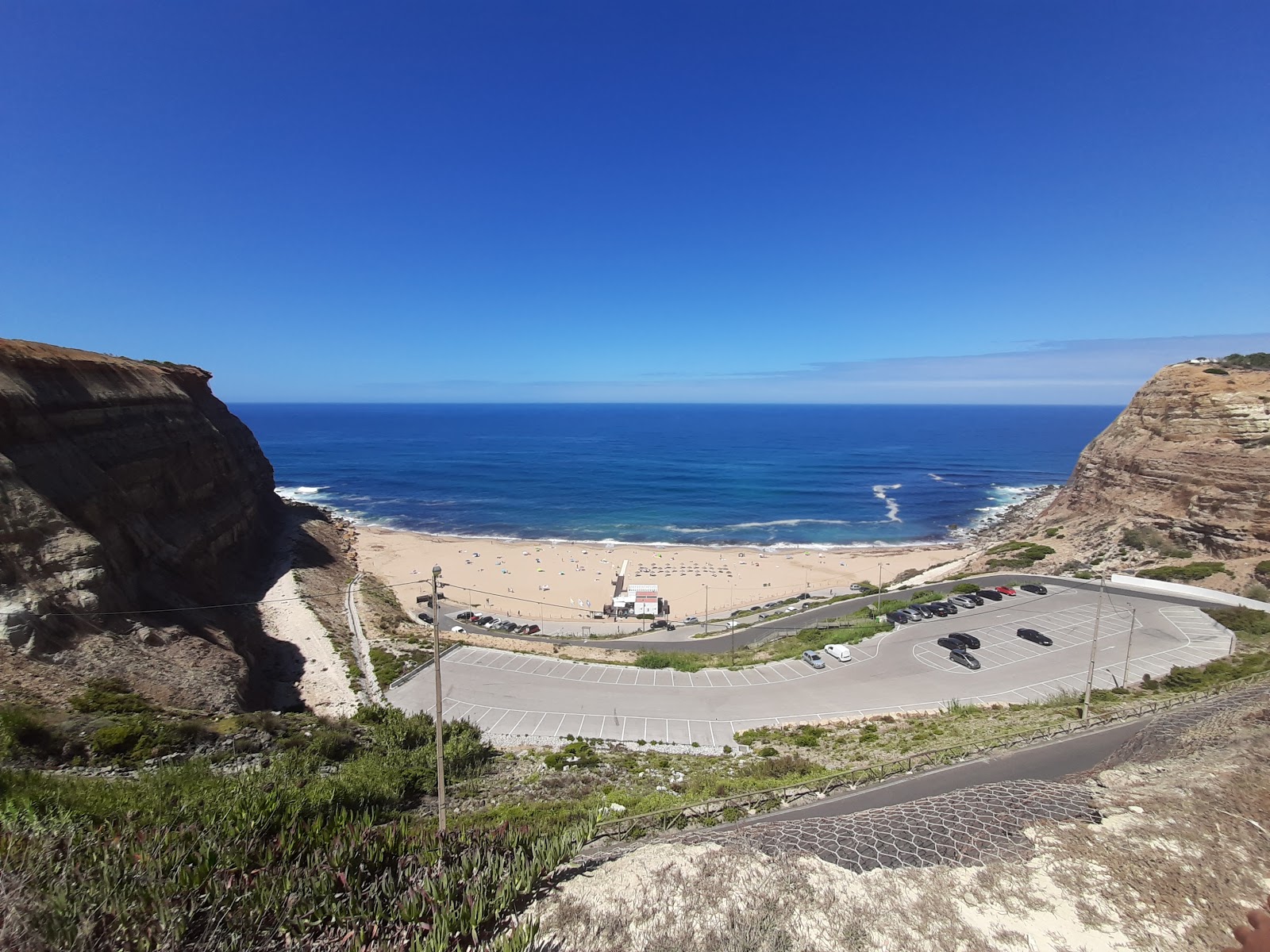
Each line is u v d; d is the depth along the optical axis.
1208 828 10.78
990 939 8.66
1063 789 12.85
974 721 25.23
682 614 64.81
